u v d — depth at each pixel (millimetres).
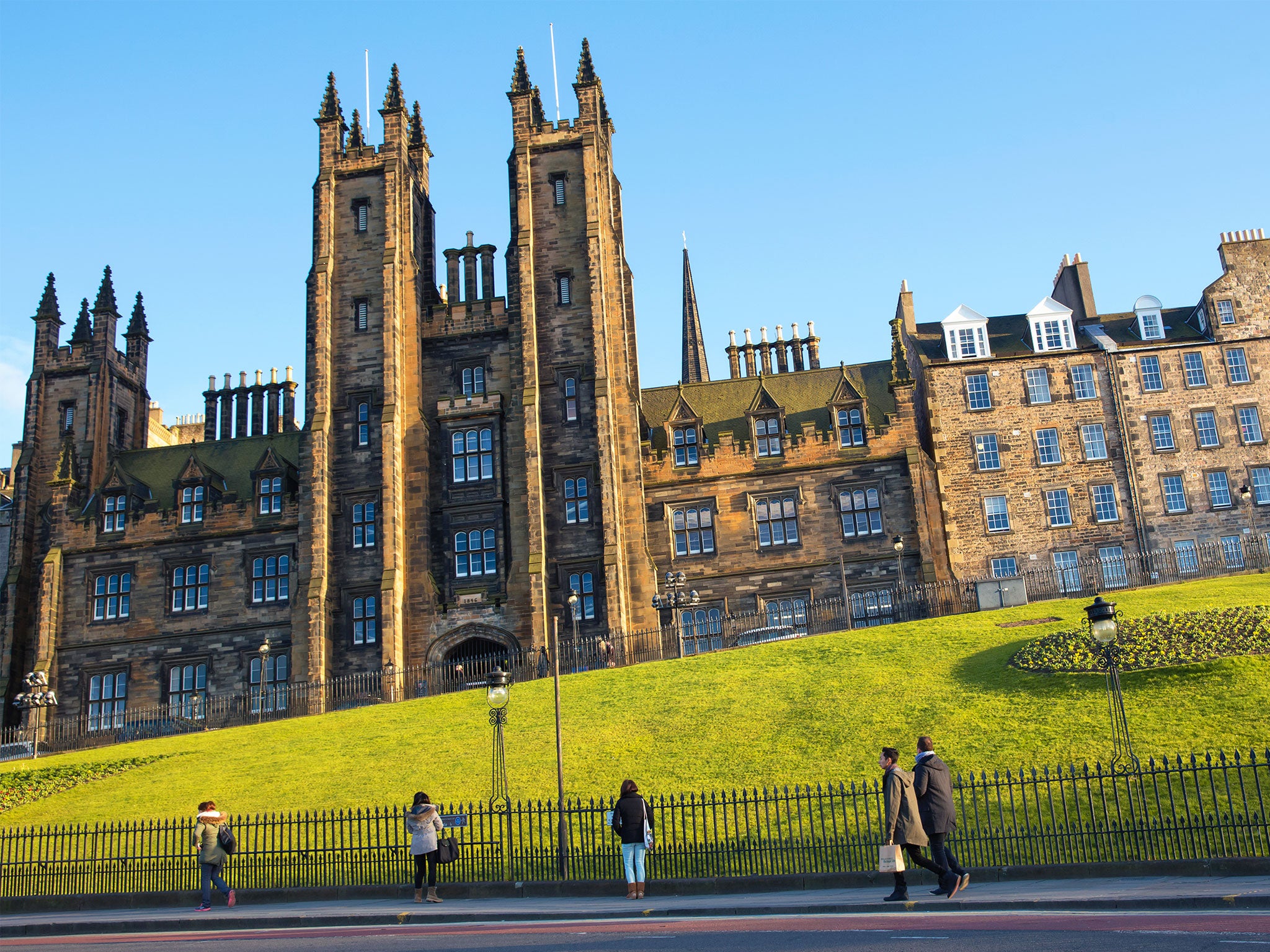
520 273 64062
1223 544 60250
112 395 73500
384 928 20469
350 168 66562
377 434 62750
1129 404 63562
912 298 69750
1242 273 65188
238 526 65562
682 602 57031
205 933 21594
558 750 25688
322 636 59125
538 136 67188
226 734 45906
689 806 26047
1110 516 62125
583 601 60250
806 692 37562
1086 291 68375
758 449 64062
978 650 39719
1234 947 12258
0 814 36562
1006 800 25984
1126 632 36188
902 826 19000
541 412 63062
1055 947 12906
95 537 66750
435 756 36562
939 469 63000
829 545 61812
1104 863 20578
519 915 20531
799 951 13867
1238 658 32656
